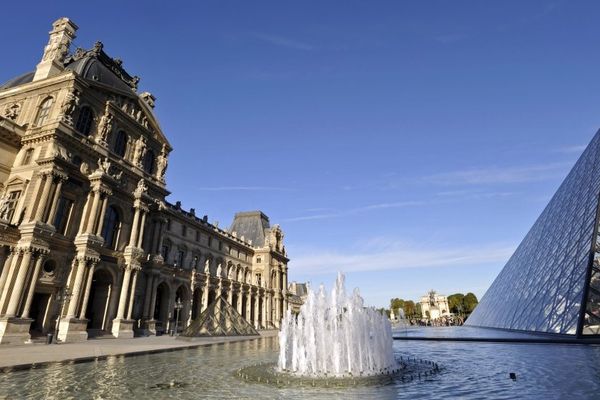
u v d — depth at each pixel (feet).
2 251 112.16
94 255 133.59
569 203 170.50
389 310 650.43
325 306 70.33
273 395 43.65
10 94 153.99
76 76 143.54
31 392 43.52
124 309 146.41
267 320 303.48
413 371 60.18
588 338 99.91
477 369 60.39
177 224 221.25
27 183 126.52
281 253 352.28
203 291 222.48
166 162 198.29
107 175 143.13
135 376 56.29
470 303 576.61
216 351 98.58
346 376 56.59
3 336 101.19
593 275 112.47
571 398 37.63
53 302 123.54
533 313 145.38
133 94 175.11
